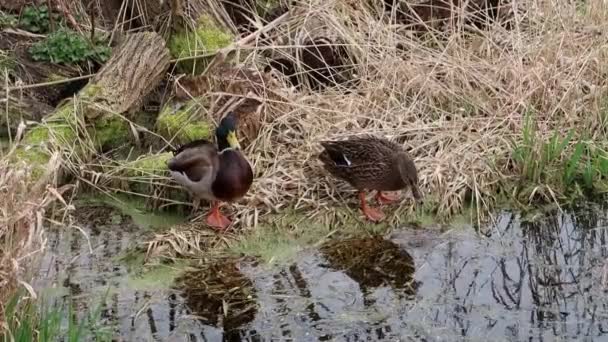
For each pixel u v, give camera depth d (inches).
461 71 494.6
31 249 318.0
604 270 382.9
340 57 514.0
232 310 358.3
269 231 411.2
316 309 358.6
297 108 465.4
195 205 425.4
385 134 458.3
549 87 486.9
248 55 503.2
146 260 390.9
